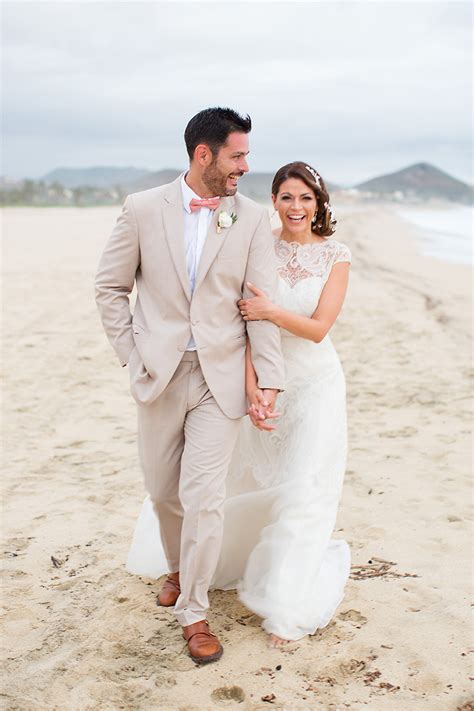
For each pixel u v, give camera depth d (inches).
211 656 138.8
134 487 226.2
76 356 393.4
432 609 155.2
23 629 151.1
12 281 662.5
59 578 172.1
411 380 347.9
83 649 143.1
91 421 291.0
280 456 156.6
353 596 161.2
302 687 131.6
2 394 325.4
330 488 153.4
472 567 173.3
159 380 139.3
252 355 146.5
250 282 145.6
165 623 152.2
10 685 132.6
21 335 441.4
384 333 457.4
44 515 206.4
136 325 144.2
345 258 158.7
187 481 141.3
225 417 142.8
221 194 138.1
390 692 129.8
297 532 146.6
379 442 264.2
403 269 834.2
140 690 130.9
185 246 139.9
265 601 145.1
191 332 140.9
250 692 130.3
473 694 128.6
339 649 142.2
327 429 155.2
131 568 172.6
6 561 180.2
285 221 159.2
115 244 143.2
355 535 192.1
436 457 248.2
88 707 126.8
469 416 291.6
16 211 3034.0
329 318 155.1
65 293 598.9
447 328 470.3
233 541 159.3
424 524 197.8
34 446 263.0
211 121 132.9
